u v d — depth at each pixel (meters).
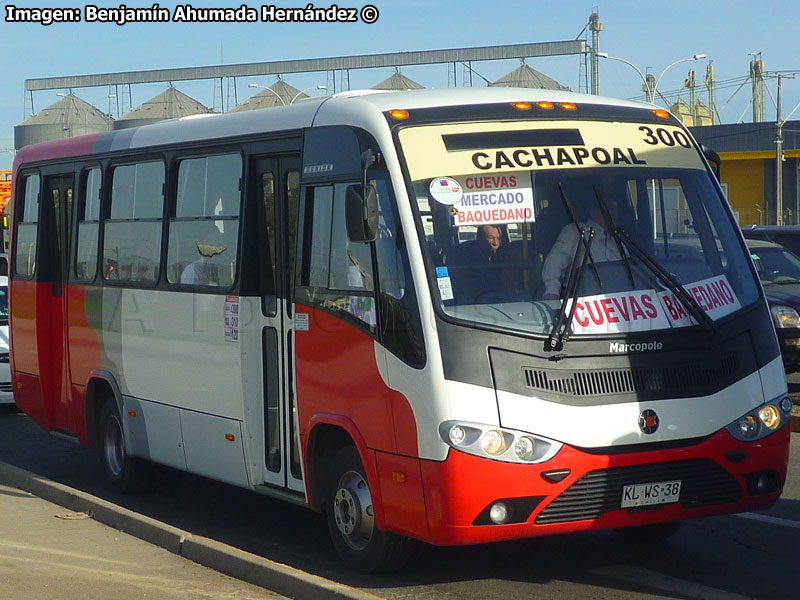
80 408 13.00
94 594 7.96
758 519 10.09
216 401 10.27
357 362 8.30
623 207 8.38
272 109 9.91
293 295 9.19
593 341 7.71
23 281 14.20
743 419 7.98
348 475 8.65
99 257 12.52
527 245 8.03
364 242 8.20
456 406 7.46
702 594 7.93
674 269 8.25
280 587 7.98
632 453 7.64
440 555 9.12
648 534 9.38
